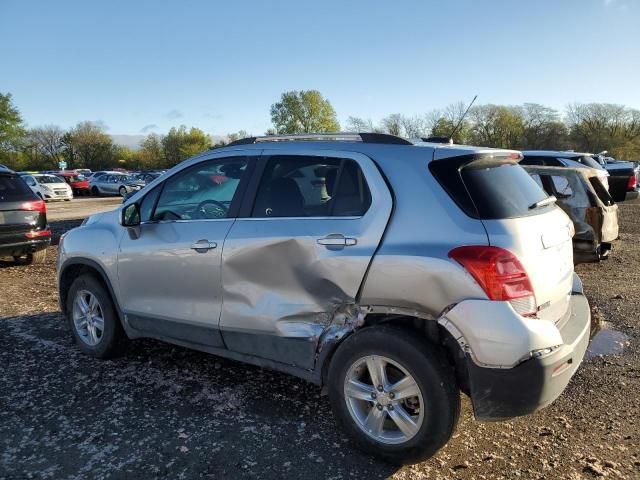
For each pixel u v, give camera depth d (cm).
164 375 418
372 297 292
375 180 307
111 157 8962
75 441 320
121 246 416
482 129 7756
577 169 758
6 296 685
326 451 311
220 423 343
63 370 428
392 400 290
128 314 419
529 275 271
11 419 346
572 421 348
